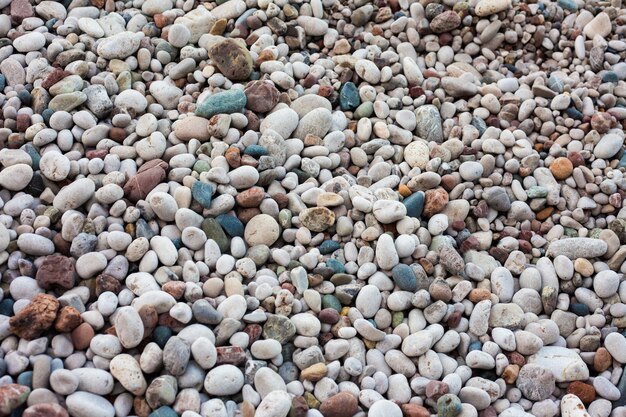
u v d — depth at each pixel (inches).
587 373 26.6
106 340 25.0
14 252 26.8
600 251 29.0
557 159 31.1
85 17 33.1
